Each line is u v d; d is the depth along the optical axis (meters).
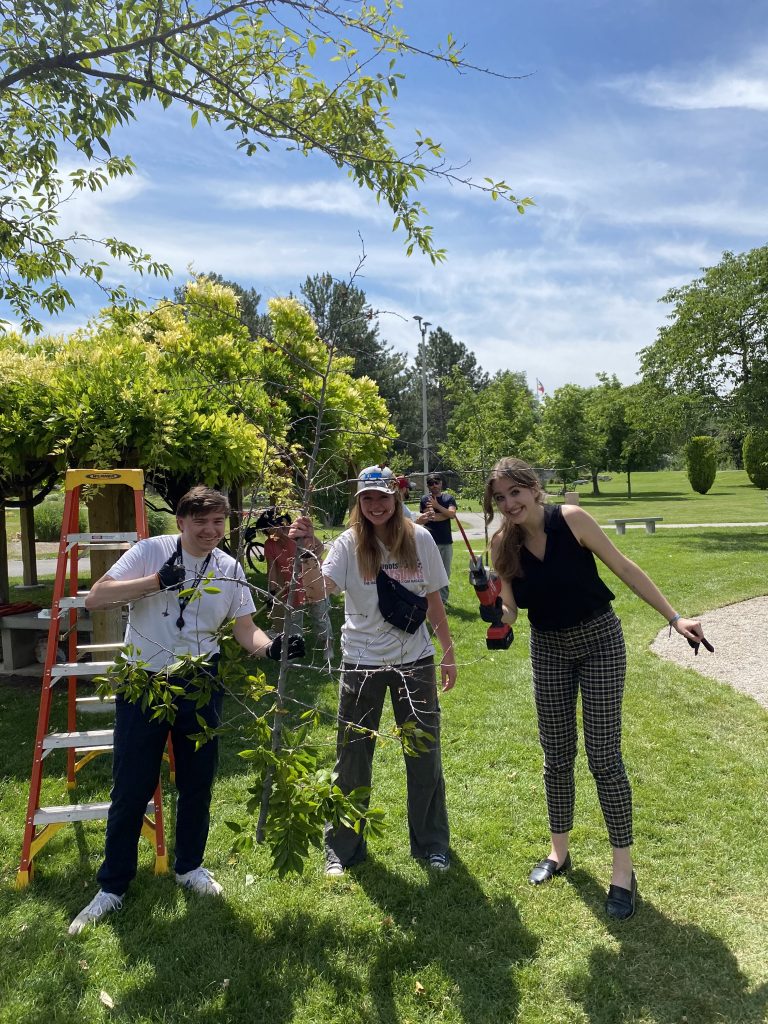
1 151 4.64
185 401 5.97
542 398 46.09
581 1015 2.42
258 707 5.60
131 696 2.71
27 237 5.13
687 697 5.71
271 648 2.85
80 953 2.73
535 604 3.04
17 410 5.62
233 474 6.06
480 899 3.08
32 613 6.87
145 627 3.02
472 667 6.64
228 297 8.26
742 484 45.25
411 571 3.18
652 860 3.35
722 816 3.75
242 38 3.62
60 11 3.56
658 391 19.55
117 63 3.76
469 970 2.65
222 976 2.61
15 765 4.56
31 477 6.96
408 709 3.22
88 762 4.58
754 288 17.69
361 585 3.19
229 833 3.67
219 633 2.81
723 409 18.44
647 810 3.81
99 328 7.43
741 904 3.01
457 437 15.39
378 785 4.20
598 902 3.04
